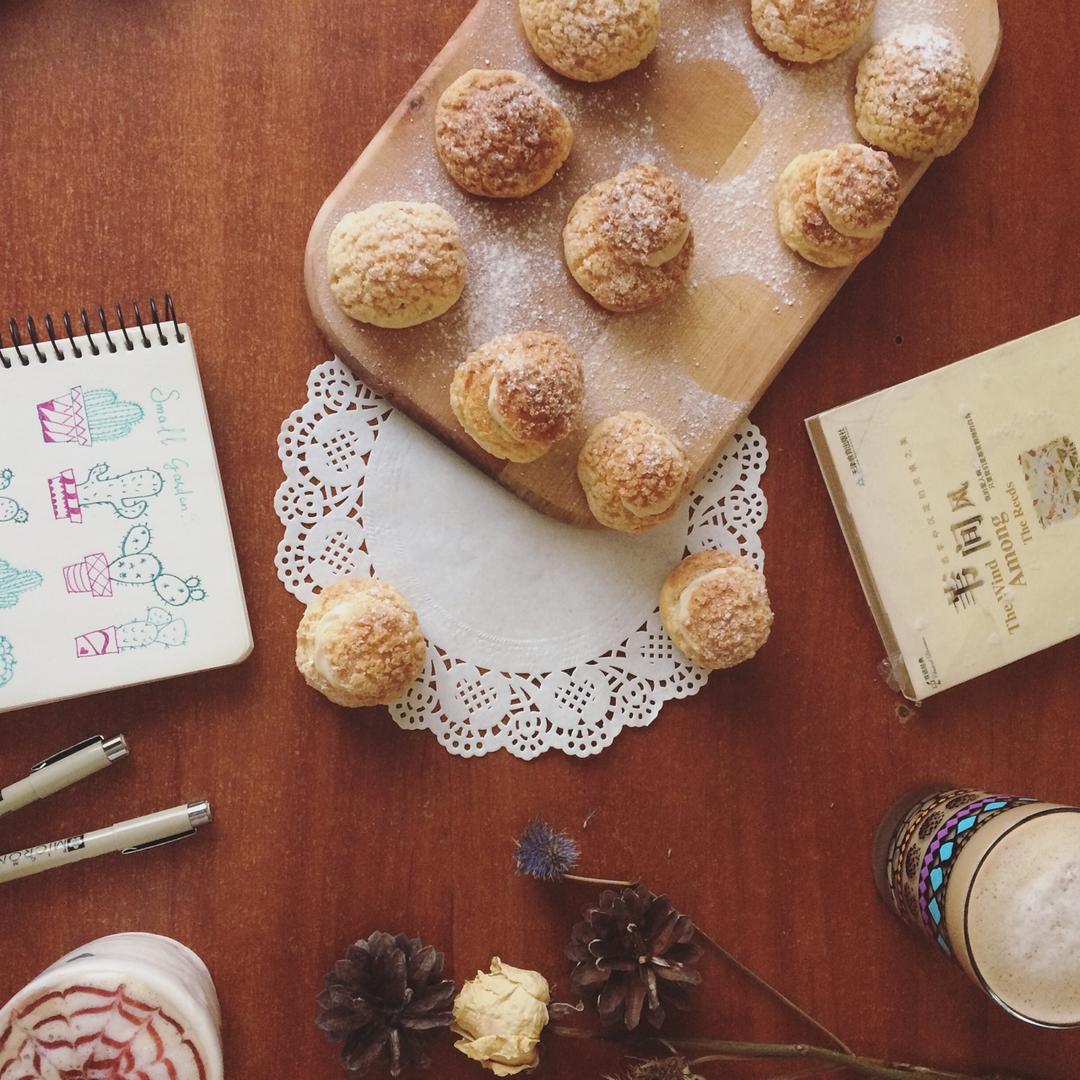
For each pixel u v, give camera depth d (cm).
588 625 52
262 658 51
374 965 48
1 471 49
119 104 50
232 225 50
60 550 49
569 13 47
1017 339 53
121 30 50
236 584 50
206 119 50
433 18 51
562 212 50
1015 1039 54
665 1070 47
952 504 53
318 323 50
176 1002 46
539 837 49
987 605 53
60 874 50
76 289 50
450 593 51
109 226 50
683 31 51
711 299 51
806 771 53
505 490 51
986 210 54
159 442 49
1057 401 53
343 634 48
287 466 50
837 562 53
